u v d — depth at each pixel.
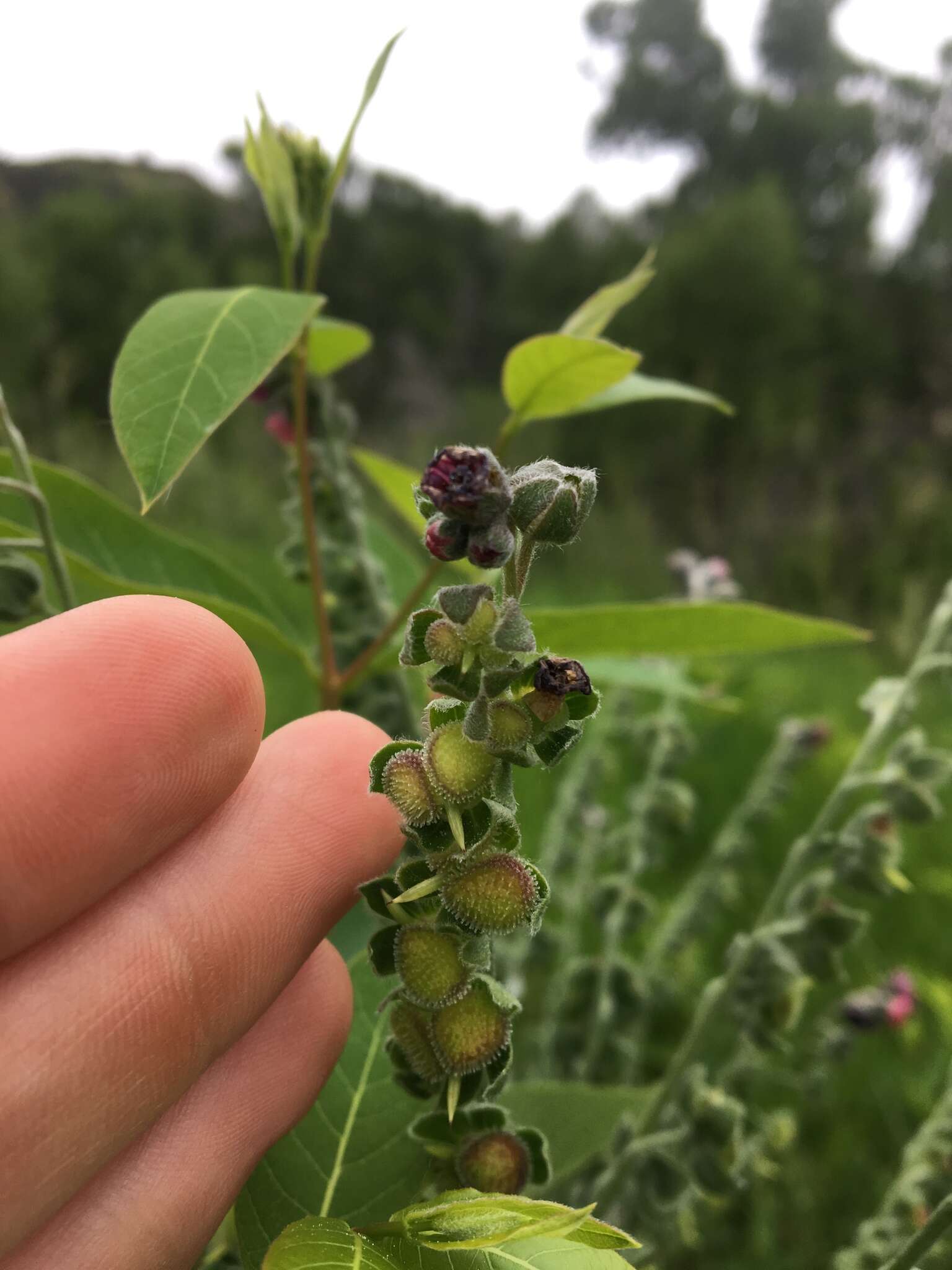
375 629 0.15
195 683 0.08
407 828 0.07
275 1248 0.07
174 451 0.09
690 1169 0.12
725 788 0.33
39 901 0.07
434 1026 0.08
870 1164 0.20
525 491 0.07
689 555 0.22
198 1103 0.09
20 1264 0.08
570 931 0.22
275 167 0.12
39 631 0.08
